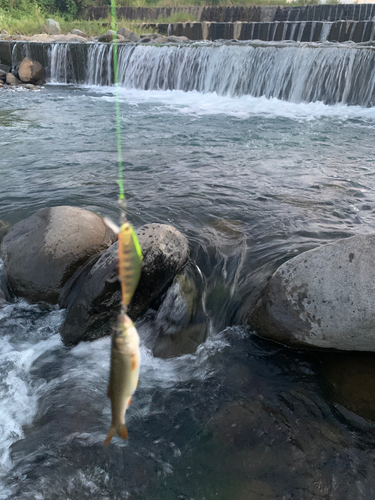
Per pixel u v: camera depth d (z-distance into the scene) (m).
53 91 10.90
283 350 2.38
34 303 2.75
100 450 1.81
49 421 1.95
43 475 1.70
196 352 2.38
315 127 6.85
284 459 1.77
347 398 2.03
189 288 2.69
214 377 2.21
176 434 1.90
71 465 1.74
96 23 17.66
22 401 2.07
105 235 2.99
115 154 5.36
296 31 13.91
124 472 1.73
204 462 1.77
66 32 17.73
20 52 12.80
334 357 2.29
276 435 1.87
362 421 1.92
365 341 2.19
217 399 2.08
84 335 2.43
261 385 2.15
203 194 4.05
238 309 2.62
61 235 2.81
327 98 8.68
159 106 8.80
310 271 2.31
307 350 2.36
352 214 3.62
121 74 11.56
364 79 8.23
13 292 2.80
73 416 1.97
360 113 7.88
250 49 9.50
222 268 2.89
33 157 5.22
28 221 3.06
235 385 2.15
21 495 1.61
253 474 1.71
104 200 3.89
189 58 10.38
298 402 2.03
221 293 2.73
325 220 3.52
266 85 9.39
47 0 19.94
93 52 11.79
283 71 9.11
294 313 2.30
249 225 3.45
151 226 2.69
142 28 16.75
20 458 1.77
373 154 5.38
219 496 1.63
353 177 4.53
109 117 7.61
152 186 4.27
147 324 2.53
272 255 2.98
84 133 6.43
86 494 1.64
